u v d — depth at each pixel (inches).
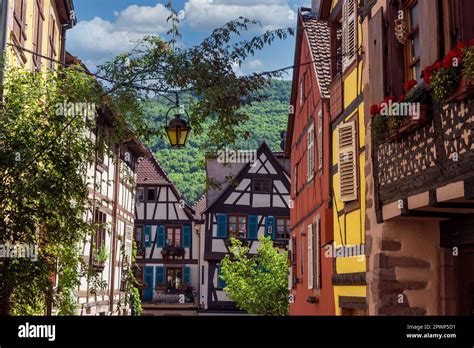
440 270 363.3
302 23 706.2
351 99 457.1
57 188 329.7
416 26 344.8
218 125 353.7
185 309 1578.5
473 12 277.6
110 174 983.6
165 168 2060.8
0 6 366.6
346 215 465.4
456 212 331.9
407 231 363.6
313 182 637.3
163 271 1608.0
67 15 682.8
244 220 1540.4
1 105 339.0
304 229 697.6
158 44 350.6
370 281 375.6
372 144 380.2
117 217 1049.5
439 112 292.7
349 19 462.9
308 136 676.7
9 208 338.3
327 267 544.1
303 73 723.4
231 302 1549.0
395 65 355.6
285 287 962.7
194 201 1975.9
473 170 262.5
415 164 320.5
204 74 343.3
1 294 331.0
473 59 249.8
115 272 1040.2
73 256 377.1
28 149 323.0
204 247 1544.0
